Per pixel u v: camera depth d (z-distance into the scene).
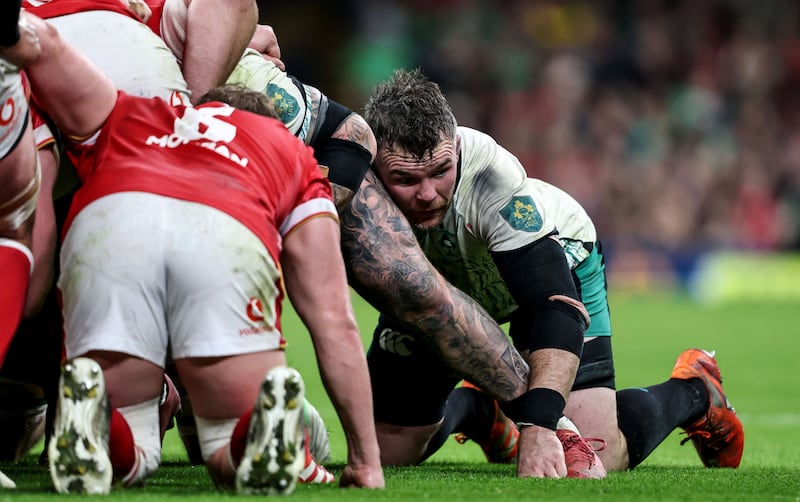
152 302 11.77
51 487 12.16
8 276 12.45
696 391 18.36
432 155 15.49
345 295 12.79
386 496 12.05
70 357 11.86
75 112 12.59
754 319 65.44
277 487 11.08
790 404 31.75
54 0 14.60
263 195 12.30
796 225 83.19
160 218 11.84
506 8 93.25
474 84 89.75
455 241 16.89
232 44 15.52
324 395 32.28
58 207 14.77
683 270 80.62
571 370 15.40
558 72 88.25
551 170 85.31
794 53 92.19
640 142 85.25
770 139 87.81
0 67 11.89
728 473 16.56
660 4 93.19
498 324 17.22
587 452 15.55
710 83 90.19
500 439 19.27
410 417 18.27
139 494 11.34
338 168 15.45
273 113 13.78
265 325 11.93
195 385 11.84
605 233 82.12
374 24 92.69
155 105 12.73
